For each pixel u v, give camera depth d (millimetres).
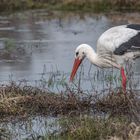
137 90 14727
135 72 17453
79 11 32062
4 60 19938
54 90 15617
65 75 17453
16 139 12133
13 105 13844
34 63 19312
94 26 26641
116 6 32031
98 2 32312
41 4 33500
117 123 11945
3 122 13312
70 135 11906
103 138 11461
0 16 30703
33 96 14203
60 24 27641
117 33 15016
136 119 11844
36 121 13297
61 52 20938
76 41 22953
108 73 17531
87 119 12445
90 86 16078
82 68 18453
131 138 10852
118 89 14555
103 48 15109
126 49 14867
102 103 13992
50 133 12336
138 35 14930
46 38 23906
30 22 28375
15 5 32844
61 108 13836
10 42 22406
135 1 32031
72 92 14328
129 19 28031
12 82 15031
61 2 33406
